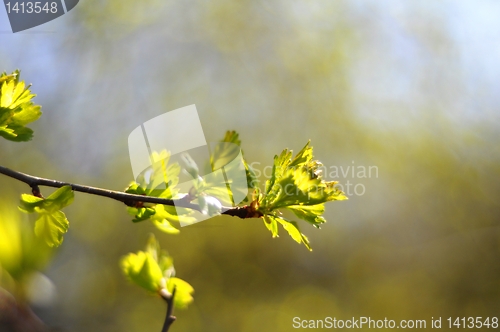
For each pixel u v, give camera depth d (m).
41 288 0.47
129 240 7.04
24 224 0.48
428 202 8.42
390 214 8.58
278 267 8.30
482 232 8.29
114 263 6.81
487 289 8.08
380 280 8.41
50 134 6.82
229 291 7.94
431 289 8.29
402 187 8.38
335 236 8.59
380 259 8.56
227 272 8.04
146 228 7.12
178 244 7.66
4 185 5.09
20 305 0.45
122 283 6.74
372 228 8.63
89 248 6.66
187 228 7.59
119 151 7.16
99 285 6.38
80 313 4.84
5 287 0.45
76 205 6.80
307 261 8.49
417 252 8.55
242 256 8.18
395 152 8.12
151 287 1.01
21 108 1.30
